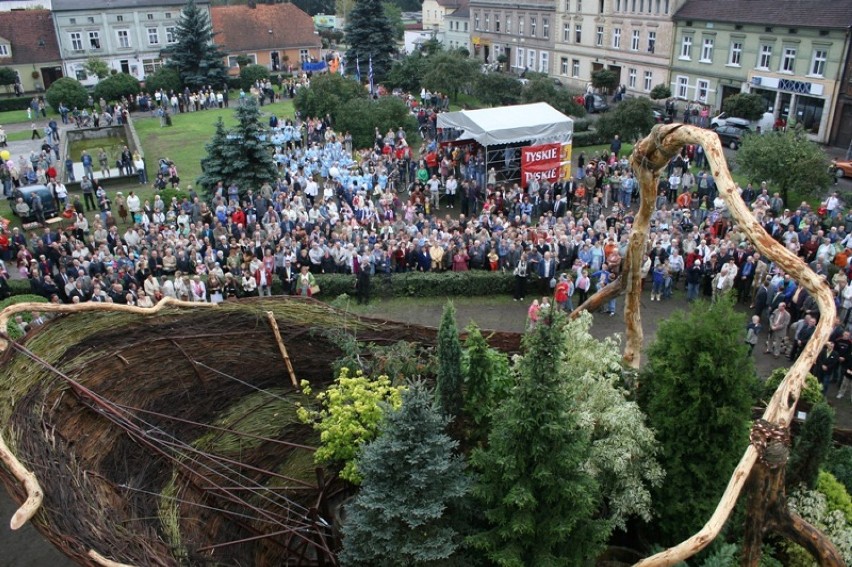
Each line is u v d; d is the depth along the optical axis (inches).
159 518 431.8
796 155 1224.8
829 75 1777.8
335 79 1999.3
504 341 609.0
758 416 566.6
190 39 2429.9
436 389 471.8
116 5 2888.8
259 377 543.5
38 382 410.9
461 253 1018.7
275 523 481.1
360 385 497.4
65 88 2229.3
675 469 444.8
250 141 1267.2
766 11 1927.9
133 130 1871.3
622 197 1327.5
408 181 1498.5
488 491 402.3
